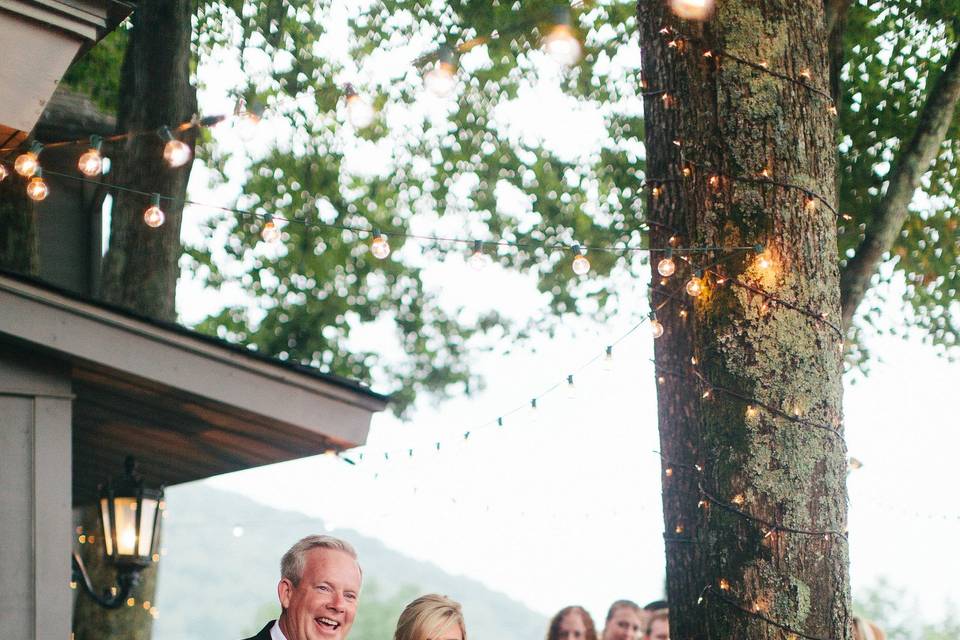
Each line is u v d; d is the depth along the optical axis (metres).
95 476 8.09
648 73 5.86
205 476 7.47
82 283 11.21
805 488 5.22
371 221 16.06
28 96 5.37
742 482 5.21
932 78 12.19
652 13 5.87
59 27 5.42
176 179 9.97
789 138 5.55
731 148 5.54
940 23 12.16
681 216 5.59
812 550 5.18
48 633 5.04
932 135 9.02
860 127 12.12
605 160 14.52
